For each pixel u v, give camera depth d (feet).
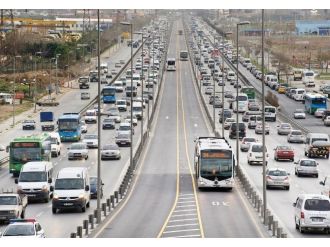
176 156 466.70
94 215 259.19
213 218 263.08
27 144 371.15
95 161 440.04
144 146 514.68
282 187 338.13
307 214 225.15
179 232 230.89
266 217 250.16
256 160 424.05
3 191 321.11
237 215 269.85
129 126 565.12
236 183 362.94
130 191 337.93
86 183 288.51
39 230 195.72
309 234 226.58
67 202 277.44
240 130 547.49
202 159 336.90
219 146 339.98
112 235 223.92
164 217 265.54
